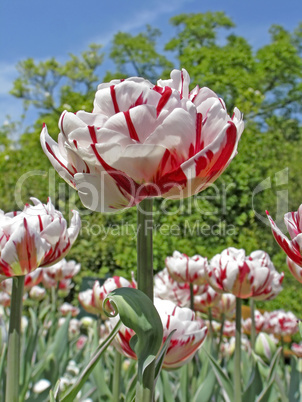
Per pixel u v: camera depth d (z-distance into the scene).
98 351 0.72
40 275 1.71
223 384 1.39
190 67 10.34
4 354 1.55
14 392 0.92
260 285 1.42
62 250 0.99
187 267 1.83
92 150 0.60
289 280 5.42
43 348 2.31
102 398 1.54
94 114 0.64
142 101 0.63
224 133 0.59
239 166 6.54
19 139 11.03
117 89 0.63
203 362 1.88
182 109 0.60
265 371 1.73
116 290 0.62
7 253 0.91
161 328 0.60
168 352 1.02
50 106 12.53
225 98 9.66
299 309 4.96
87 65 13.51
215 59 10.05
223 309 2.16
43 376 1.83
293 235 0.78
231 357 2.11
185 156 0.61
